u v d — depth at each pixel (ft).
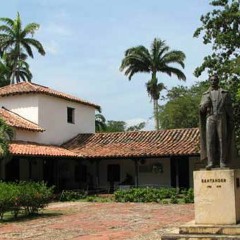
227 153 33.09
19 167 95.66
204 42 76.18
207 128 33.30
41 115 101.81
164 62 158.81
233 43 73.67
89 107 120.16
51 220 55.72
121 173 106.63
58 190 97.45
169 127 158.30
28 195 59.88
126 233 43.01
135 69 160.97
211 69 75.10
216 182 31.96
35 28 151.84
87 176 109.60
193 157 96.48
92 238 40.47
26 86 104.73
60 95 106.63
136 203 79.71
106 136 110.11
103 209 69.00
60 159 97.50
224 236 29.78
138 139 104.99
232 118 33.65
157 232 42.93
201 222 32.01
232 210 31.45
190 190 80.07
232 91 68.03
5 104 104.37
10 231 46.50
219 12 75.00
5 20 150.71
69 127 111.34
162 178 101.71
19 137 94.48
